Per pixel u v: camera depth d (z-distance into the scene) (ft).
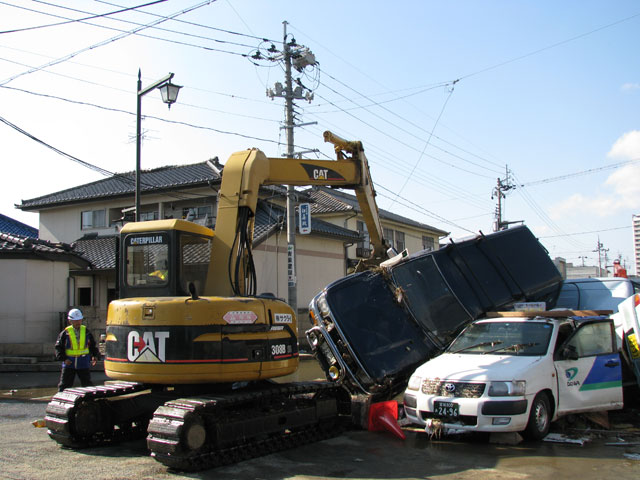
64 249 63.31
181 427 20.66
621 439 25.99
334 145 38.17
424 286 34.27
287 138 68.13
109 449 24.95
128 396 26.99
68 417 24.22
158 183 87.45
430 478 20.31
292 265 65.72
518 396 24.17
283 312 26.14
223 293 26.68
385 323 32.73
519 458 22.74
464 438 26.40
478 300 34.73
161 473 21.06
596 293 38.17
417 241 141.69
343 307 32.53
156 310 23.09
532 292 37.01
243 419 23.21
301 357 68.13
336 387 29.48
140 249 25.55
